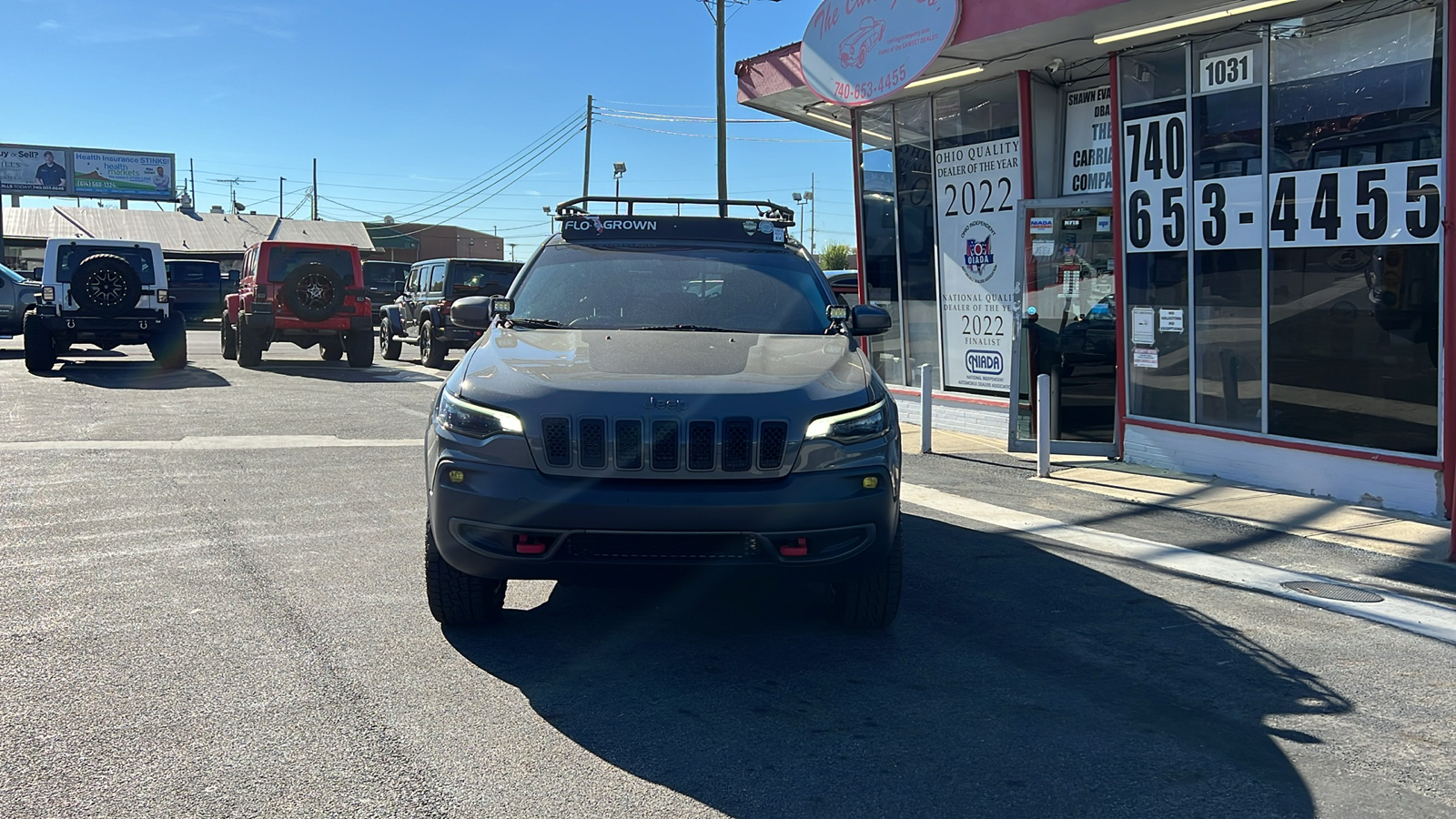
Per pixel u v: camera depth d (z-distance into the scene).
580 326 5.31
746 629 4.86
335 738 3.54
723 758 3.48
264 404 12.66
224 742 3.49
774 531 4.01
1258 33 8.48
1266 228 8.52
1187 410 9.38
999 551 6.43
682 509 3.96
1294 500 8.09
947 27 9.91
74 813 2.99
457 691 4.00
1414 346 7.55
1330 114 8.02
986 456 10.28
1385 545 6.78
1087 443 10.27
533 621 4.88
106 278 16.45
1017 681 4.26
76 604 4.93
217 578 5.40
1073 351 10.48
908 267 12.75
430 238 87.25
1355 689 4.26
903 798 3.22
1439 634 5.01
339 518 6.82
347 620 4.79
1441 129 7.29
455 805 3.10
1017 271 10.55
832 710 3.91
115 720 3.64
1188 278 9.23
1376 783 3.41
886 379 13.34
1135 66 9.61
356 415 11.87
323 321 18.44
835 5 11.54
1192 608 5.36
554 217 6.32
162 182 61.97
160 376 16.30
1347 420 8.02
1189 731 3.80
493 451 4.11
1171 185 9.32
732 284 5.66
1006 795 3.26
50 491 7.46
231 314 20.03
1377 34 7.67
